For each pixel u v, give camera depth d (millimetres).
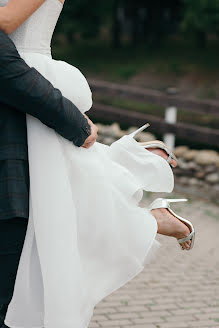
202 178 8305
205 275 4734
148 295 4207
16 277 1980
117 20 23000
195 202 7297
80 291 1946
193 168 8430
